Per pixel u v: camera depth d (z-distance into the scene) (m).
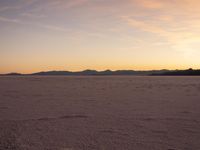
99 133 9.30
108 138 8.64
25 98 21.70
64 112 14.02
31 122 11.08
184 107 16.17
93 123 11.02
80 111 14.43
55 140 8.33
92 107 16.17
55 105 17.08
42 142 8.06
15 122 11.03
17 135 8.87
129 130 9.77
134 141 8.28
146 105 17.19
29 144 7.84
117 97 23.00
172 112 14.07
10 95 24.42
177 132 9.45
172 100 20.42
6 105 16.91
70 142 8.12
